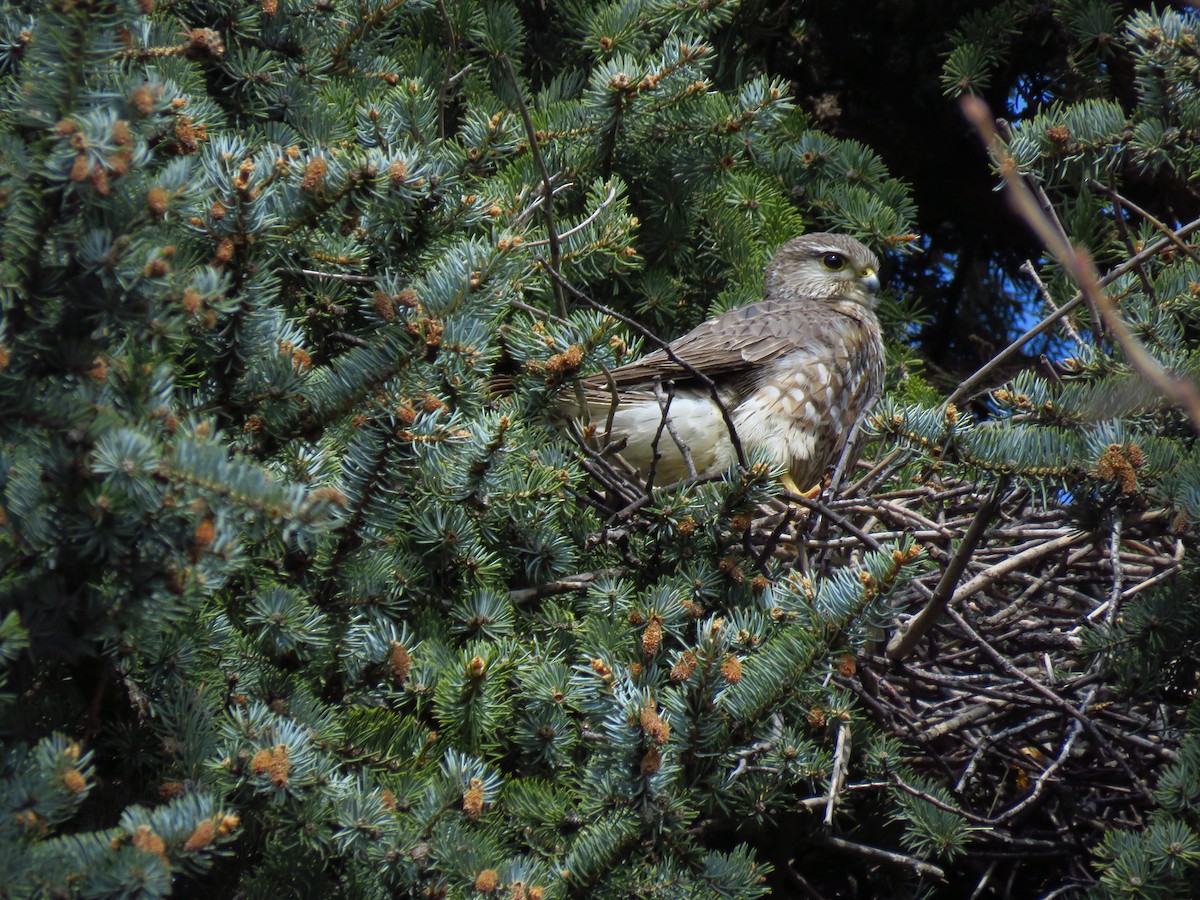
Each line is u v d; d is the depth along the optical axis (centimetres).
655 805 577
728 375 1035
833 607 636
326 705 634
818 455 1070
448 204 754
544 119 979
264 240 543
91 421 459
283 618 604
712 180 1011
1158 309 852
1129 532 899
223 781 548
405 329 583
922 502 973
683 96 956
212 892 584
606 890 596
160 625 487
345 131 877
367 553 650
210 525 460
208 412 575
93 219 473
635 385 1009
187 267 514
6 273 470
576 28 1134
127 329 486
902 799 796
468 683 652
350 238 729
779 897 828
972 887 910
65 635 481
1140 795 836
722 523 780
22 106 474
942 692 914
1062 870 886
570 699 675
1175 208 1169
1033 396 742
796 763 710
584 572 809
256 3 853
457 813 590
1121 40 1119
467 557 729
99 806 552
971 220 1390
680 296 1103
